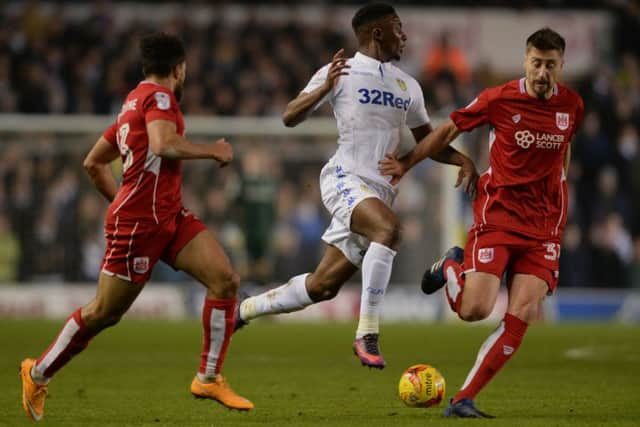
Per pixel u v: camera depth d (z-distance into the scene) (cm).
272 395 2731
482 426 2084
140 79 6938
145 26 7562
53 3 7575
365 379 3116
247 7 7700
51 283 6247
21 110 6800
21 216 6259
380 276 2553
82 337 2198
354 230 2623
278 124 6412
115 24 7538
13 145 6356
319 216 6262
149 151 2133
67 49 7119
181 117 2159
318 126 6384
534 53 2273
